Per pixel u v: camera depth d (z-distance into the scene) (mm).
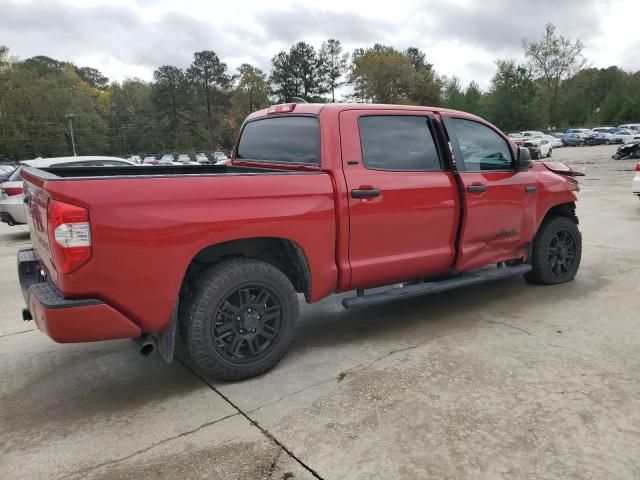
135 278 3043
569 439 2764
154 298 3123
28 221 3852
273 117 4535
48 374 3852
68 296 2949
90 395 3494
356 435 2875
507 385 3381
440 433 2861
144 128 100625
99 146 92562
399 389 3383
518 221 5004
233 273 3404
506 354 3877
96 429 3051
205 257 3580
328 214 3738
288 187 3564
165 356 3307
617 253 7062
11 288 6379
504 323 4551
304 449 2766
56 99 86750
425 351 3996
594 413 3008
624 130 53781
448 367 3686
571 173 5734
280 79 91750
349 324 4699
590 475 2477
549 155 35281
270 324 3654
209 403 3311
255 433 2943
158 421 3117
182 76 96375
